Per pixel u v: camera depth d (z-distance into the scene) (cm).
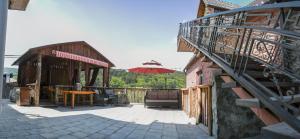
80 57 1145
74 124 566
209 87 526
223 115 475
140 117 769
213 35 451
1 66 151
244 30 323
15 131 449
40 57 1010
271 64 290
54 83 1388
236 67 342
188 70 1381
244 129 475
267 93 258
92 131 497
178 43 1144
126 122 647
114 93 1294
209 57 461
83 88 1167
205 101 594
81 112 817
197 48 579
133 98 1386
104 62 1315
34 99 979
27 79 1286
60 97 1061
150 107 1163
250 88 285
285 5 183
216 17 454
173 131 545
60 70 1393
